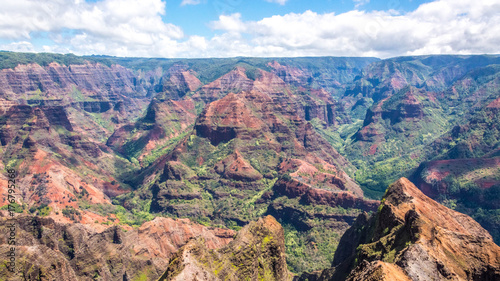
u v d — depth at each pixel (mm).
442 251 66000
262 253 97438
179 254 72375
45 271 86062
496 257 64688
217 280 72688
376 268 56812
